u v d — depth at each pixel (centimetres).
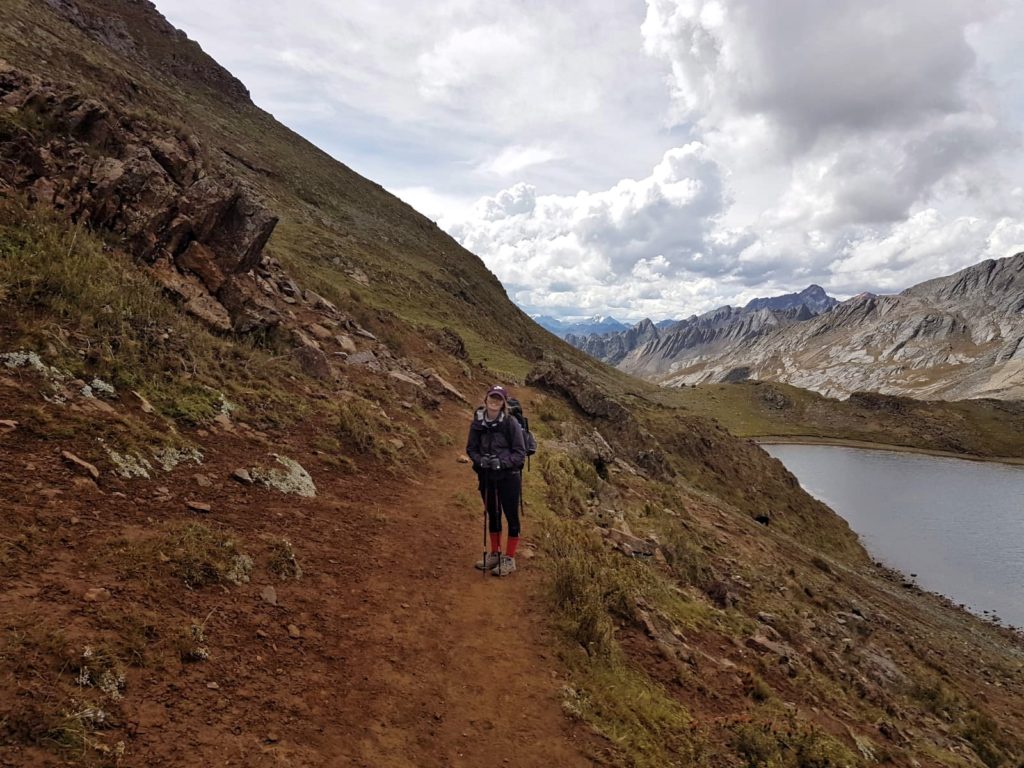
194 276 1345
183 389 910
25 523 458
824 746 639
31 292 819
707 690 680
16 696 297
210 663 405
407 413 1614
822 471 11825
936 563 5328
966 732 1129
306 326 1820
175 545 514
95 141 1416
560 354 11838
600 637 650
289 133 10906
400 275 6116
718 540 1967
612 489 1725
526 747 454
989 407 19825
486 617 643
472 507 1025
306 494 812
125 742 307
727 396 19762
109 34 8331
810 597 1777
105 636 374
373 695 454
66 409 664
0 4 4941
